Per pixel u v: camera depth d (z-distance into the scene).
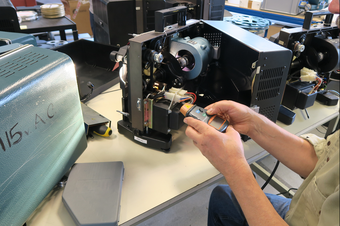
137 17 1.68
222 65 1.08
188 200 1.66
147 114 0.92
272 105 1.01
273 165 1.93
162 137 0.95
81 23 2.74
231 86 1.06
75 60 1.57
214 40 1.09
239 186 0.56
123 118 1.05
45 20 1.96
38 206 0.70
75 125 0.76
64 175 0.78
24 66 0.60
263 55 0.85
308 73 1.20
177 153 0.95
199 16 1.63
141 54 0.79
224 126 0.70
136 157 0.92
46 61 0.64
